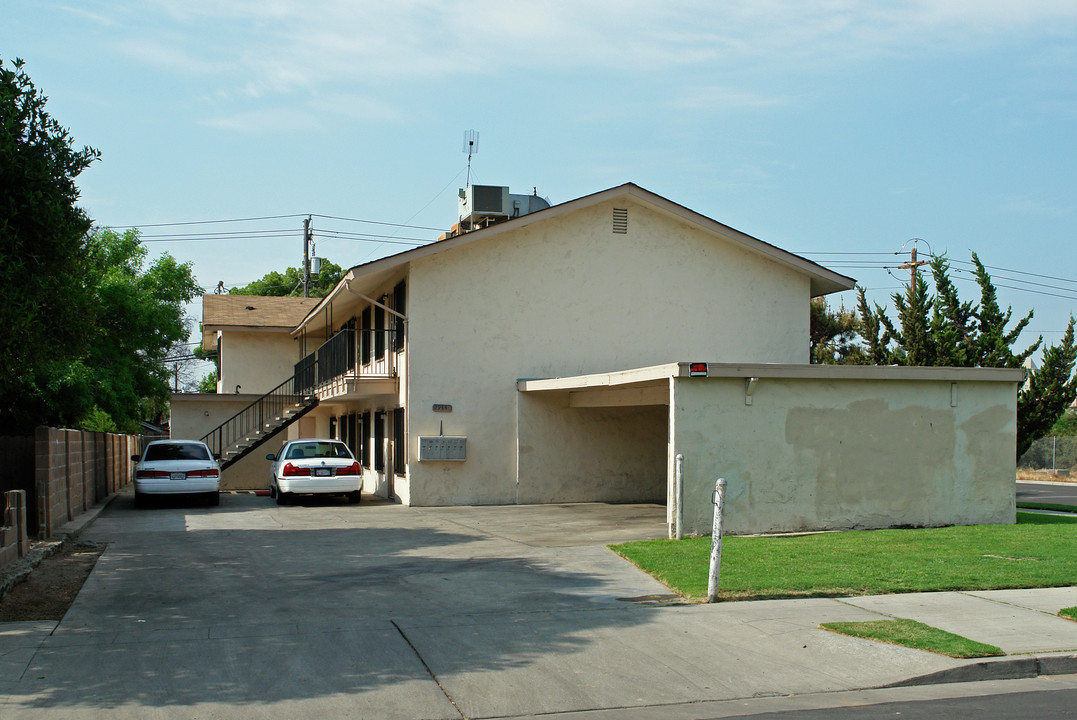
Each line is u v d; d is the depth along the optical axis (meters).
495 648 7.40
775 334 22.11
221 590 9.63
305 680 6.53
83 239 9.86
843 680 6.74
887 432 14.24
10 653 7.07
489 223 23.16
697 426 13.48
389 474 21.94
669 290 21.45
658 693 6.43
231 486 27.78
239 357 32.56
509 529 15.01
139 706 5.92
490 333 20.08
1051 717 5.94
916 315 21.78
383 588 9.77
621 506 19.30
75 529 14.05
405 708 6.02
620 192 20.75
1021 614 8.53
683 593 9.36
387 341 22.19
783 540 12.64
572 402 20.23
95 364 21.22
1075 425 44.62
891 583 9.69
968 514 14.58
